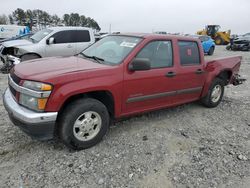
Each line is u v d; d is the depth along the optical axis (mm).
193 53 4934
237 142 4188
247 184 3113
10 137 3840
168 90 4453
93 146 3717
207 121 5012
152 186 2953
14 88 3391
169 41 4449
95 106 3533
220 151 3838
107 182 2975
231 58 6090
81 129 3500
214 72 5414
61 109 3402
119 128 4375
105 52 4227
